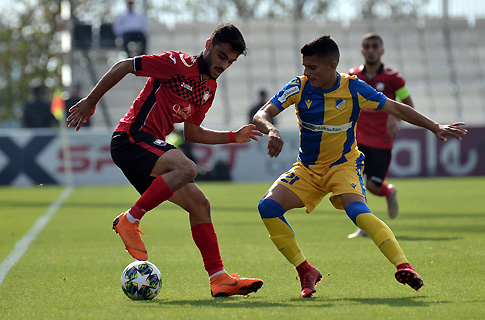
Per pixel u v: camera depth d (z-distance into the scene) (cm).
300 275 1866
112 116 9031
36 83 12794
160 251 2770
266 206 1897
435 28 10112
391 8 13400
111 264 2441
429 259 2400
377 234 1778
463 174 7806
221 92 9556
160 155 1855
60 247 2916
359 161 1995
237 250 2759
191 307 1644
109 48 9350
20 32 12612
